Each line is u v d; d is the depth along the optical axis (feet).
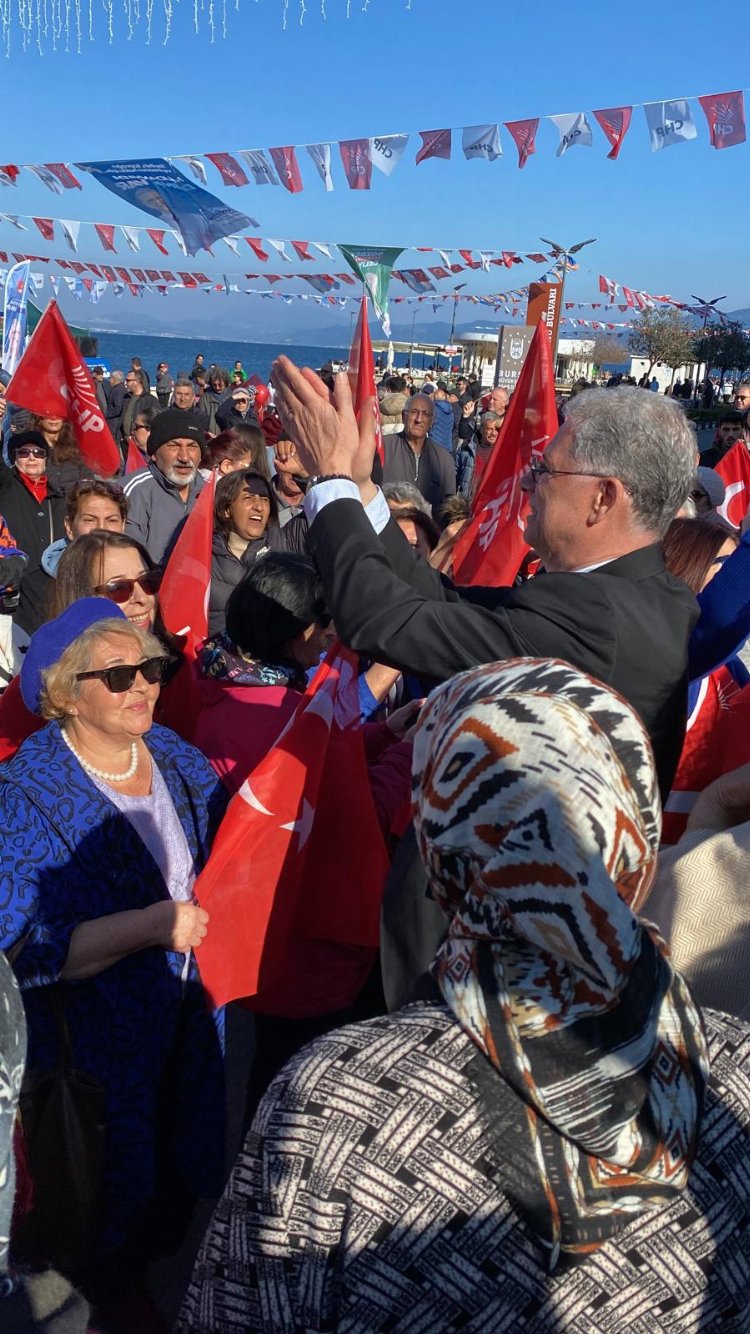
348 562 6.38
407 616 6.19
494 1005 3.61
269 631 8.95
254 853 7.80
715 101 19.77
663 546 9.82
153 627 11.07
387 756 9.39
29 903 7.18
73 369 18.06
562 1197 3.54
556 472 6.57
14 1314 3.94
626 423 6.38
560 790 3.49
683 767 8.98
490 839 3.58
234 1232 3.86
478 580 11.50
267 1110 3.88
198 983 7.96
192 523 10.74
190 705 10.56
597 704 3.81
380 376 57.57
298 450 6.88
